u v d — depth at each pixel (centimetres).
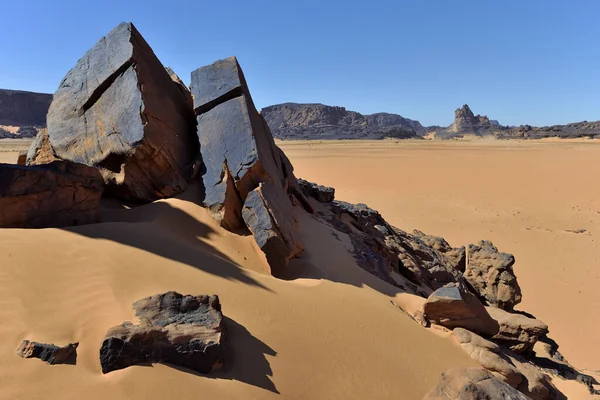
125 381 505
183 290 723
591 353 1578
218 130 1172
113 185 1089
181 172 1135
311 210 1557
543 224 3394
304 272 1016
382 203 4081
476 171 6253
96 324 586
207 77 1269
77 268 693
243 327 694
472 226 3316
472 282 1811
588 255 2673
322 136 19150
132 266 741
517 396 540
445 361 835
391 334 848
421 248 1891
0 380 472
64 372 503
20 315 566
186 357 560
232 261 952
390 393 675
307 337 735
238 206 1091
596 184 5003
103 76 1159
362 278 1116
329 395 629
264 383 595
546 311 1933
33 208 834
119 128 1086
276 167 1377
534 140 15700
